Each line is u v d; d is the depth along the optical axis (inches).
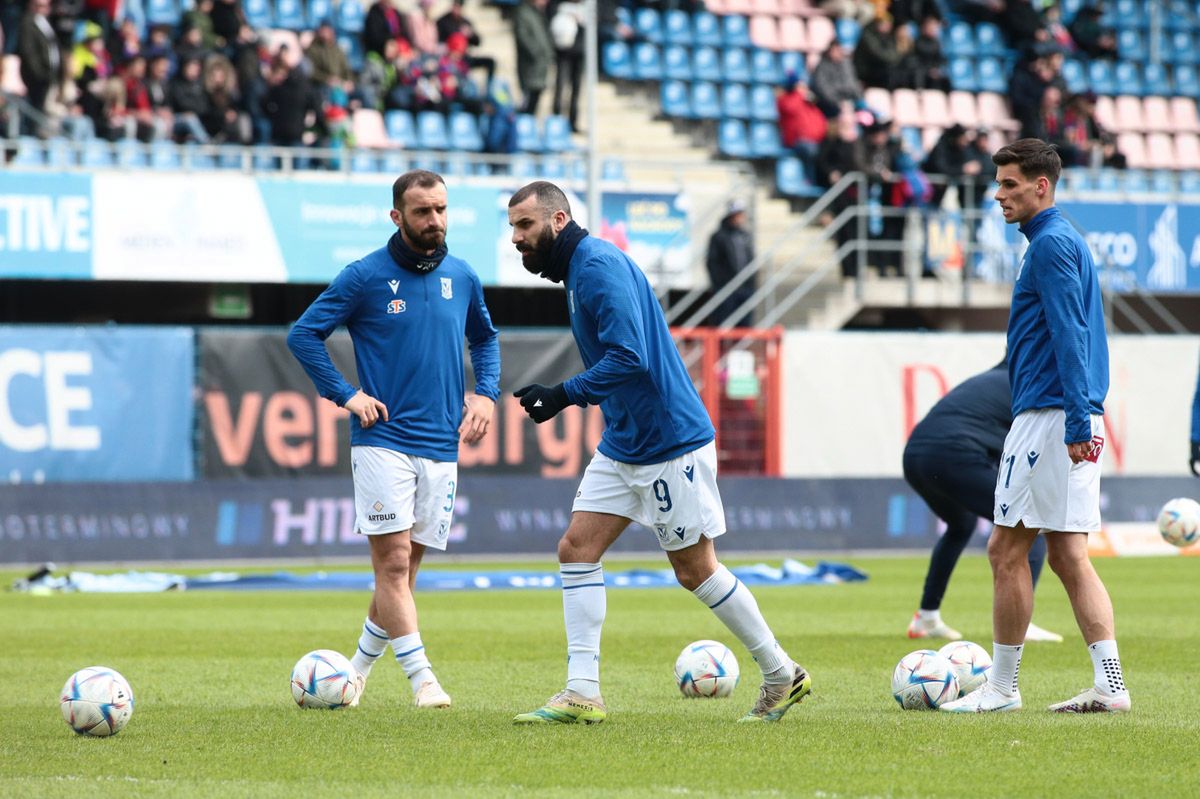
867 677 1199.6
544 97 3762.3
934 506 1473.9
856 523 2960.1
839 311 3442.4
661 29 3892.7
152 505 2672.2
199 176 2955.2
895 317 3720.5
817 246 3348.9
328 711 1011.9
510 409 2854.3
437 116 3469.5
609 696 1093.1
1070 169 3693.4
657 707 1029.2
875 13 4028.1
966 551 3021.7
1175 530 1188.5
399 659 1033.5
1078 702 973.2
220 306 3218.5
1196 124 4224.9
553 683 1182.3
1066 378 916.6
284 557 2736.2
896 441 3061.0
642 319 904.9
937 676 994.1
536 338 2869.1
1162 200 3459.6
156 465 2731.3
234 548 2709.2
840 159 3420.3
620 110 3794.3
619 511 933.8
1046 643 1450.5
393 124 3432.6
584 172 3371.1
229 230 2970.0
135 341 2719.0
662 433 910.4
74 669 1282.0
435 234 1010.1
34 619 1774.1
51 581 2241.6
